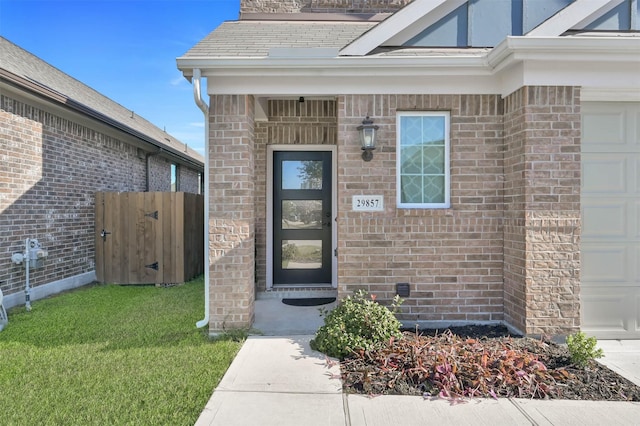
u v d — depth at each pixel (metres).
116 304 6.20
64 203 7.41
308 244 6.84
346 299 4.54
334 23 6.36
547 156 4.44
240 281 4.77
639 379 3.56
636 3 4.79
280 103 6.53
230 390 3.31
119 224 8.14
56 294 7.01
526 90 4.42
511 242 4.75
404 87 4.86
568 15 4.61
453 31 5.10
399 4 7.28
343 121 4.88
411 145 5.05
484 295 4.95
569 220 4.45
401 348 3.88
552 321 4.43
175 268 8.08
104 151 8.88
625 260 4.69
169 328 4.91
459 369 3.46
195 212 8.79
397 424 2.83
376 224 4.89
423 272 4.92
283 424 2.82
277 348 4.25
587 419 2.90
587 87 4.46
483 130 4.92
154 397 3.20
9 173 6.12
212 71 4.59
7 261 6.06
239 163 4.75
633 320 4.68
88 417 2.90
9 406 3.06
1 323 5.05
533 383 3.37
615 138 4.69
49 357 3.99
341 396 3.23
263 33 5.57
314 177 6.81
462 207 4.93
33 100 6.50
